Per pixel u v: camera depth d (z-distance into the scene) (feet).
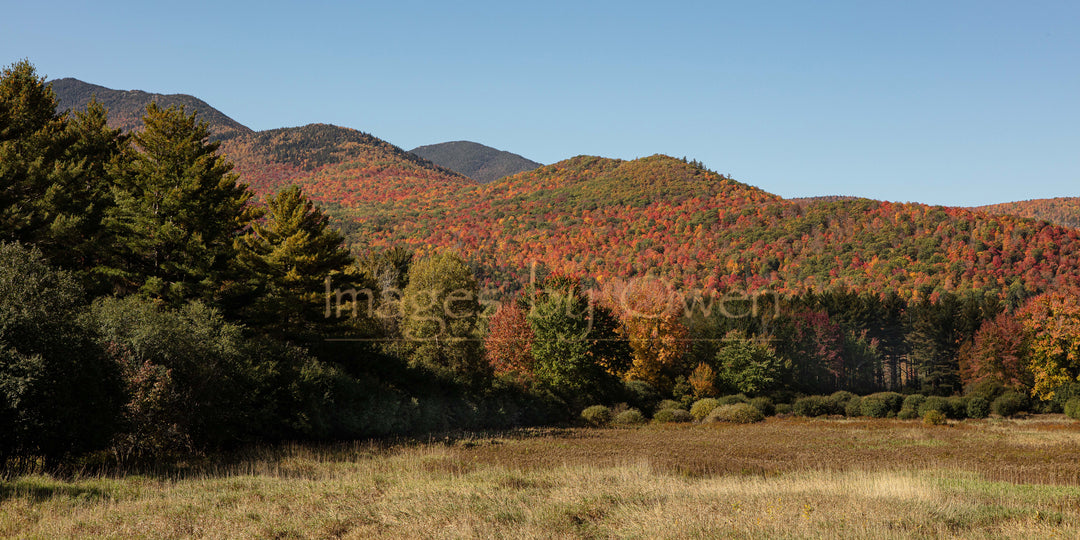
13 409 49.08
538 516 35.19
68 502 38.11
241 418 79.30
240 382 80.38
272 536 31.81
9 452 51.08
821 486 46.37
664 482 51.03
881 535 29.96
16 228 90.94
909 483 46.16
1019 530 31.48
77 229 98.73
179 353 68.85
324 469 62.49
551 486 49.32
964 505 38.09
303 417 87.66
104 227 108.58
